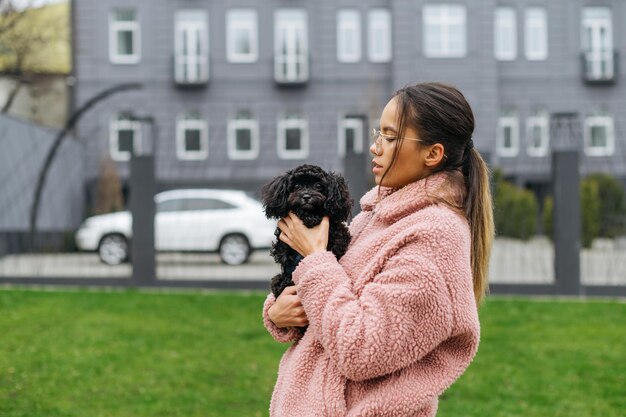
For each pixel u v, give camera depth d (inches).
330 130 1076.5
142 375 232.2
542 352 263.0
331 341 72.7
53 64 1061.1
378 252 76.4
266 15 1074.1
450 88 80.4
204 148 1072.8
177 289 408.2
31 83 965.2
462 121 79.1
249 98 1074.7
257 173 1067.9
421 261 72.7
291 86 1075.9
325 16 1075.9
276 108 1077.1
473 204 81.1
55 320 309.7
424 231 74.4
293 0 1074.7
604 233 545.0
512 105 1082.7
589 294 379.2
